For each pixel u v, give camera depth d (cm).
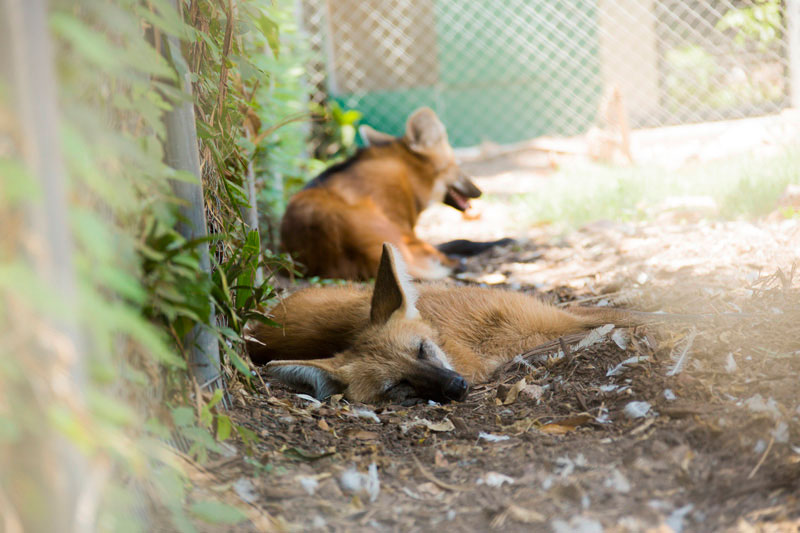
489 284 548
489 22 1139
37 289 116
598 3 1088
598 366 308
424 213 905
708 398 259
